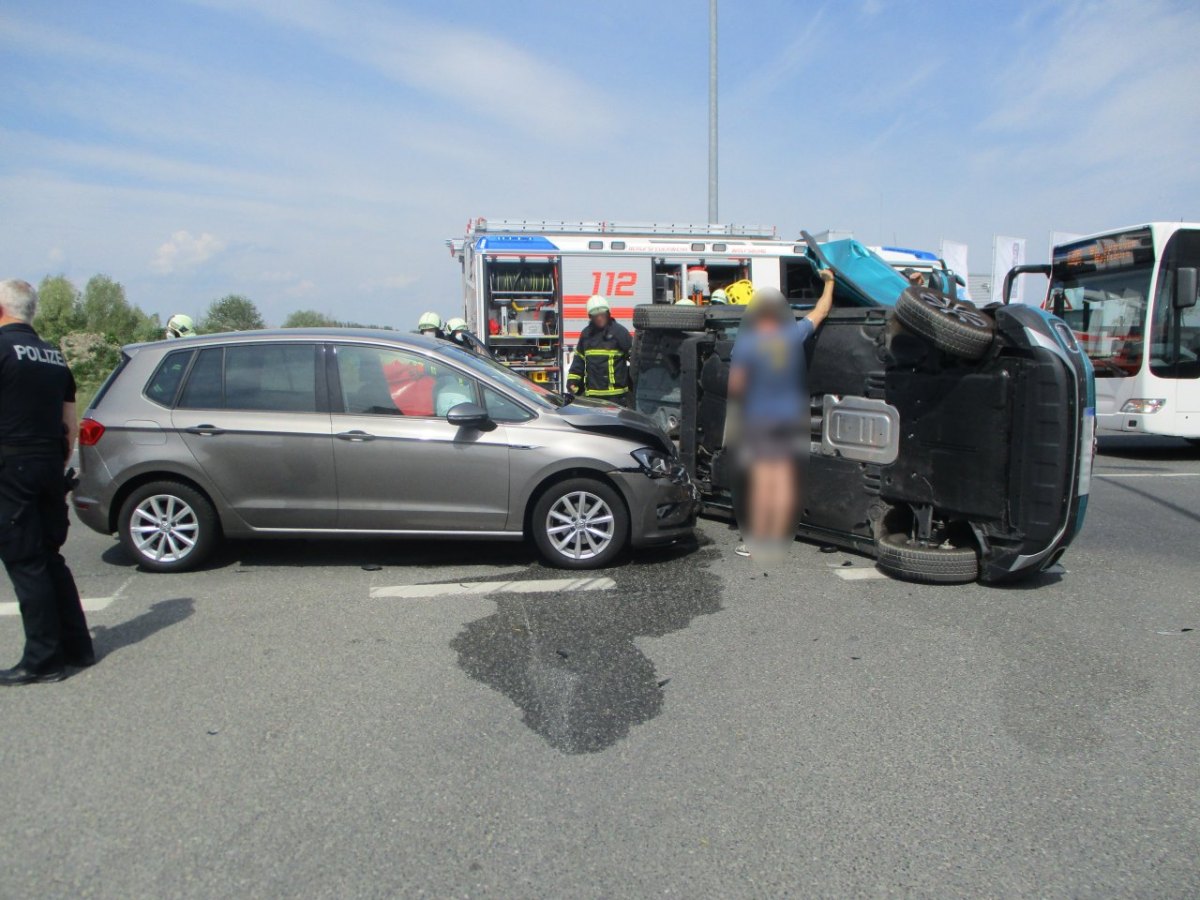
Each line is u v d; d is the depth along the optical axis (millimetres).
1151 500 9070
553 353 13836
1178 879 2777
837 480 6449
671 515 6273
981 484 5574
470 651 4684
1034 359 5293
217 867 2842
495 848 2943
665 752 3596
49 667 4242
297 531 6047
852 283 7270
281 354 6121
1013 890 2725
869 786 3336
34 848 2941
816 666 4496
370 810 3170
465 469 6000
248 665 4488
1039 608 5410
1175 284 12000
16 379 4004
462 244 15180
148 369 6082
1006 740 3703
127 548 6027
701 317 8047
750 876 2795
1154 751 3605
